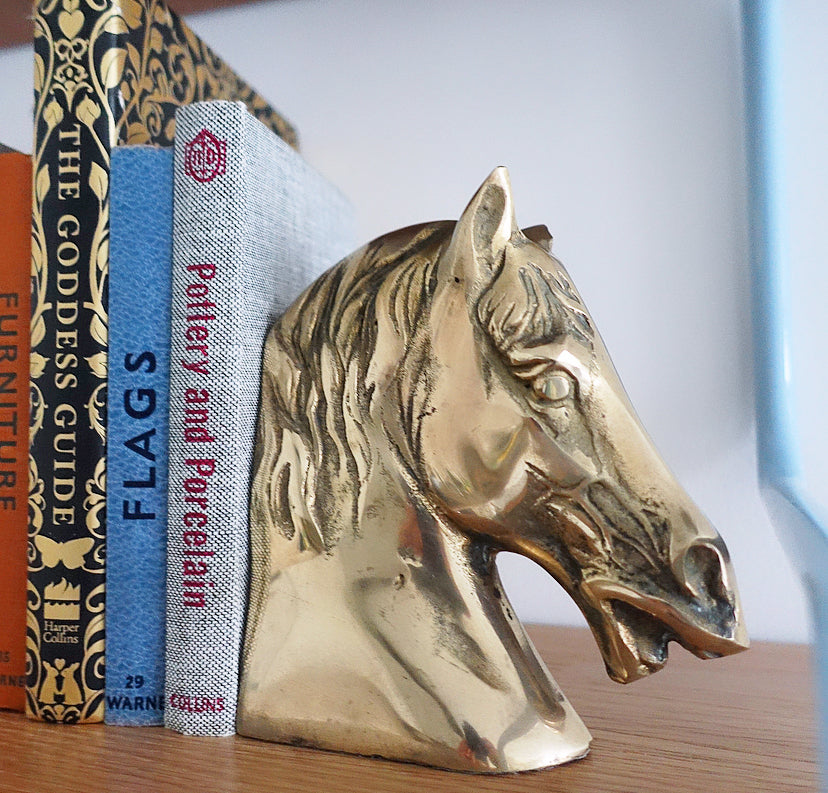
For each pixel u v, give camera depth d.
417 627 0.35
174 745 0.37
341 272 0.39
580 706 0.44
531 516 0.34
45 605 0.39
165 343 0.40
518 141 0.68
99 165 0.40
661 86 0.65
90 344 0.39
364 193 0.71
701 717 0.42
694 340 0.64
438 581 0.35
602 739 0.38
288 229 0.45
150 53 0.45
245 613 0.38
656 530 0.33
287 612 0.37
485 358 0.34
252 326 0.40
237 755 0.35
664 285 0.65
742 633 0.32
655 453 0.34
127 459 0.40
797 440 0.59
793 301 0.62
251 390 0.39
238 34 0.75
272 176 0.43
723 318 0.63
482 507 0.34
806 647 0.59
